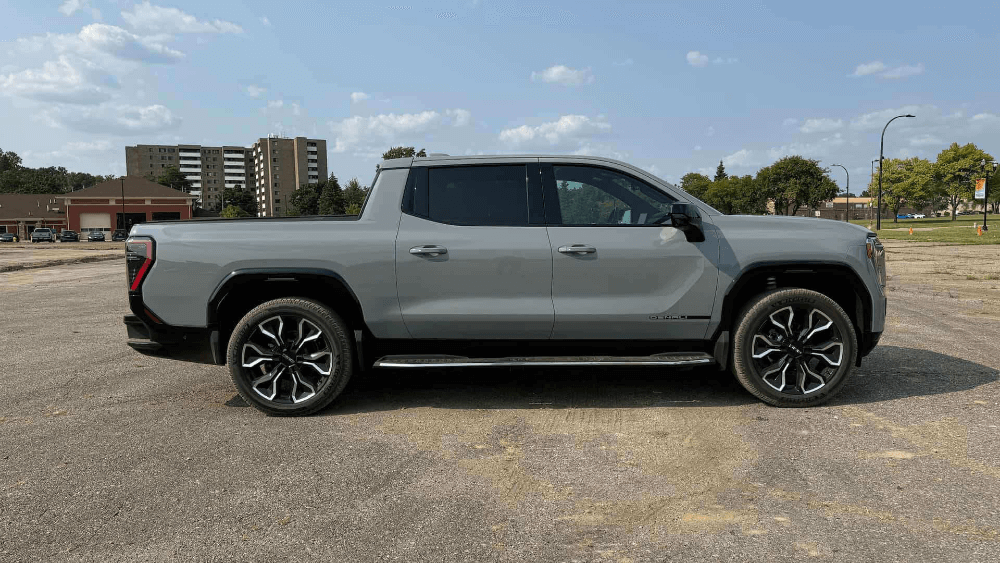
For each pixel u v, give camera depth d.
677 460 3.29
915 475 3.03
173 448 3.57
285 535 2.55
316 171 165.12
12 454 3.50
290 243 4.06
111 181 76.12
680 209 3.86
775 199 79.56
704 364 4.11
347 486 3.03
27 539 2.54
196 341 4.14
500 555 2.37
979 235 30.14
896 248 22.03
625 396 4.49
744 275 4.09
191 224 4.14
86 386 4.98
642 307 4.09
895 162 86.81
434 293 4.09
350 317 4.23
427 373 5.22
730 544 2.43
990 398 4.27
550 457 3.36
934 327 6.99
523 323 4.08
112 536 2.56
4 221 83.19
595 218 4.20
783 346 4.14
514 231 4.12
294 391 4.14
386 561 2.34
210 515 2.74
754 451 3.39
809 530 2.52
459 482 3.06
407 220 4.16
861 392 4.47
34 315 8.91
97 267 20.08
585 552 2.39
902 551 2.35
